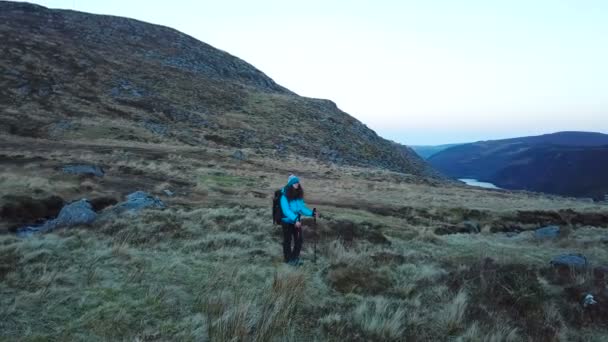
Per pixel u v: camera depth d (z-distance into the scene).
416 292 7.29
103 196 18.47
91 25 107.75
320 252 9.96
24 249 7.87
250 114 87.56
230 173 33.28
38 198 16.48
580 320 6.39
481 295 6.96
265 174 36.75
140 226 11.30
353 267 8.12
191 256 8.63
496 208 30.38
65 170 23.03
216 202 19.64
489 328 5.78
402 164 98.12
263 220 13.64
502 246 13.89
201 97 86.31
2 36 73.75
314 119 97.44
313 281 7.42
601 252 13.52
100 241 9.44
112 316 5.19
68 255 7.83
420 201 31.19
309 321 5.67
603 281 7.93
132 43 107.00
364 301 6.44
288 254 8.41
